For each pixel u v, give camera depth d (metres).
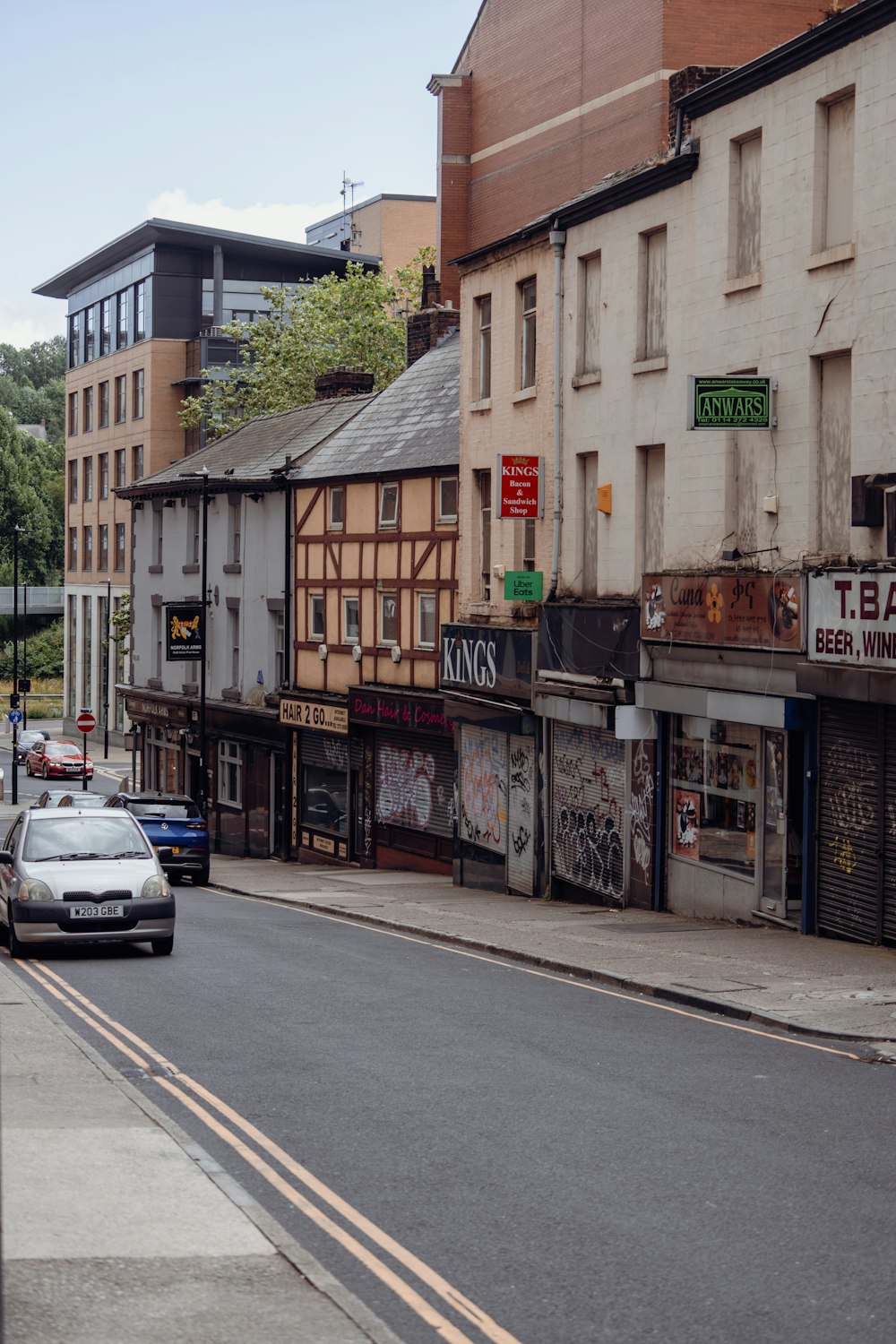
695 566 24.25
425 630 37.12
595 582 28.56
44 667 124.25
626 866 26.86
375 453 39.91
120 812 22.34
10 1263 7.68
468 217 43.94
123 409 88.94
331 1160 9.86
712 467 23.75
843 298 20.28
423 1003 16.58
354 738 40.59
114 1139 10.17
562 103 38.56
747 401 21.56
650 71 34.53
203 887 36.56
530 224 29.92
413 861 37.78
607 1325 7.08
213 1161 9.67
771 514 22.11
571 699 27.91
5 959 20.39
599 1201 9.00
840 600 19.80
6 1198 8.79
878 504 19.30
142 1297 7.25
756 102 22.38
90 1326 6.86
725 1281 7.66
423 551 36.84
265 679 46.50
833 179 20.83
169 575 55.34
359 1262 7.91
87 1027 14.81
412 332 45.41
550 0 38.94
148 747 59.38
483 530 33.72
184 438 84.44
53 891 19.94
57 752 79.12
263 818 47.44
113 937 20.08
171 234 82.00
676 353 24.91
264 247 83.88
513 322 31.56
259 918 27.44
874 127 19.53
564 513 29.31
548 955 20.36
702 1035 14.63
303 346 59.66
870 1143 10.40
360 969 19.66
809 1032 14.63
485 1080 12.39
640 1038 14.44
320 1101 11.58
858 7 19.45
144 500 58.03
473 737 33.62
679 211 24.75
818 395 21.09
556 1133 10.60
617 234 26.91
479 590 33.75
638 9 35.00
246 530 47.78
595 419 27.91
